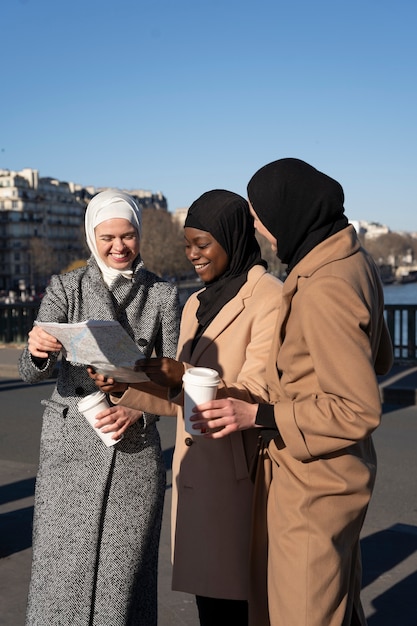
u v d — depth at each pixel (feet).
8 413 29.94
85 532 8.06
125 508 8.23
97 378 7.49
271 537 6.43
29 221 522.88
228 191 7.91
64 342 7.16
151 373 7.02
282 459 6.42
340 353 5.77
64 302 8.48
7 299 373.81
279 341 6.56
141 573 8.32
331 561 6.07
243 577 7.43
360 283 5.98
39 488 8.36
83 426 8.27
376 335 6.39
